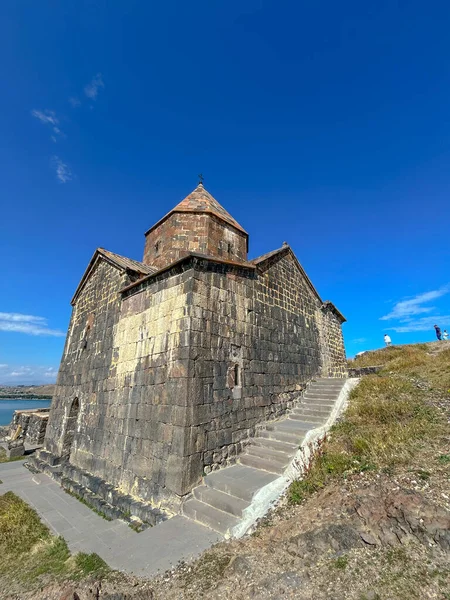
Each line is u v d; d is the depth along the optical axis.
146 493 7.49
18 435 19.56
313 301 15.12
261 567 4.30
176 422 7.28
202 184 16.52
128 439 8.73
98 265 13.87
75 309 15.69
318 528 4.78
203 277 8.61
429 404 9.25
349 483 6.00
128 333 10.16
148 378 8.63
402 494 4.96
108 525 7.15
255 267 10.45
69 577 5.13
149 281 9.70
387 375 13.79
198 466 7.09
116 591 4.34
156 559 5.04
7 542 6.80
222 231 14.23
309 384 12.73
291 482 6.89
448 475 5.41
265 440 8.69
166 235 13.88
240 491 6.35
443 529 4.22
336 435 8.64
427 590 3.53
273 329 11.26
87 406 11.61
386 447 6.96
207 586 4.20
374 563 4.03
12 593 4.99
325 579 3.91
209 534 5.64
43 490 10.13
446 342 23.33
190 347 7.67
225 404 8.27
